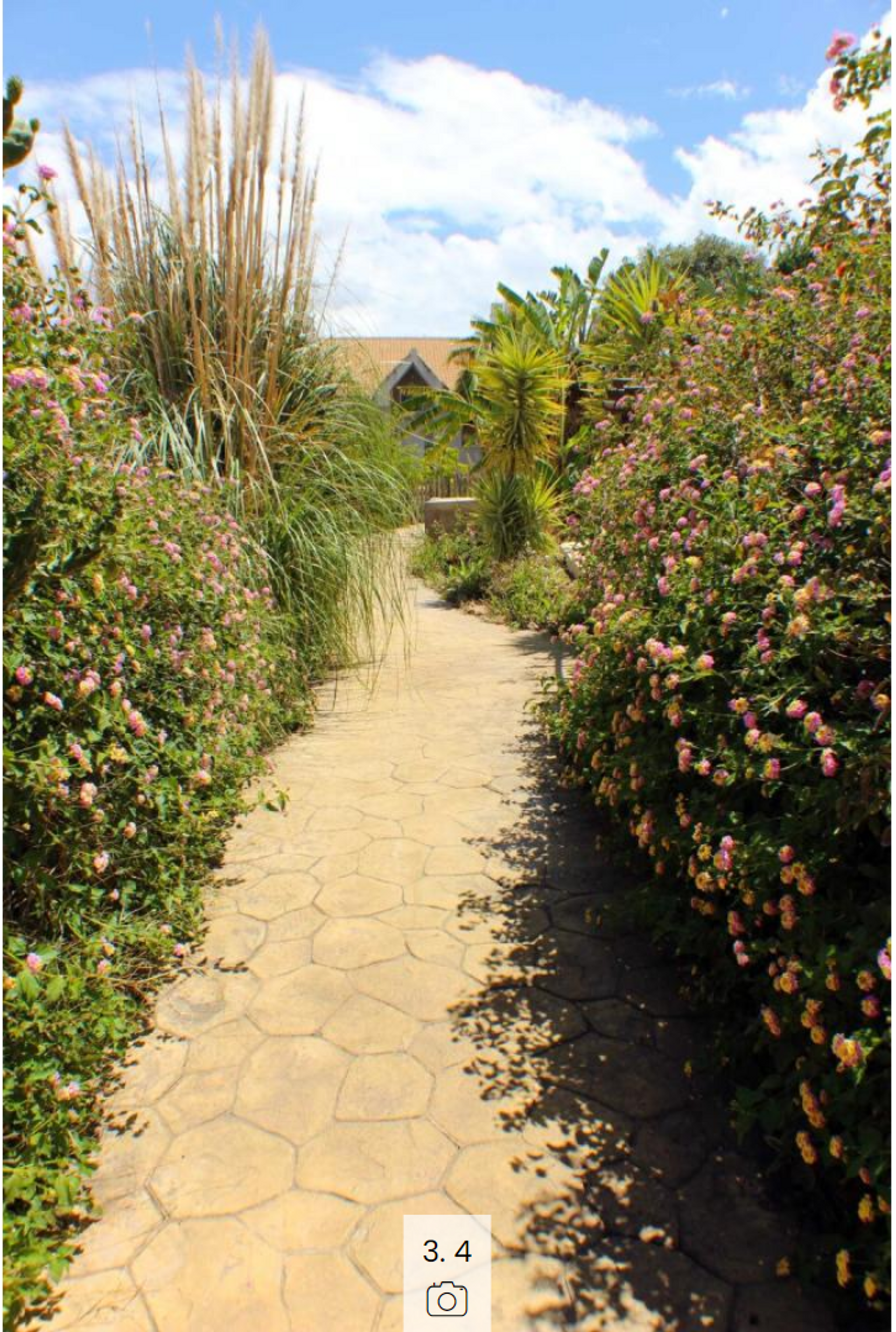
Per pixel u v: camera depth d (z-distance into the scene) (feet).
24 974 5.29
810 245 11.27
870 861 5.45
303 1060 6.74
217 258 14.78
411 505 17.94
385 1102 6.29
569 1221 5.28
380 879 9.65
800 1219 5.26
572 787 12.05
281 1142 5.92
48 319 7.27
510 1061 6.72
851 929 5.08
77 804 6.68
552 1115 6.14
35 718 6.48
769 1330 4.60
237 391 14.75
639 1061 6.70
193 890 8.74
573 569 25.44
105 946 6.53
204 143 13.57
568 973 7.85
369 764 13.39
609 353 21.03
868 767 4.86
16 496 6.21
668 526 9.43
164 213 14.48
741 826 6.14
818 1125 4.64
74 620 6.82
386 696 17.25
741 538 7.18
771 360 10.16
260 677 12.33
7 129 4.62
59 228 13.17
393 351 73.46
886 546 6.04
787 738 6.13
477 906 9.05
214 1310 4.75
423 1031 7.07
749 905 5.93
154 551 8.20
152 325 14.11
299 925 8.70
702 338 12.14
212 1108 6.23
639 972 7.86
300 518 14.99
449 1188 5.53
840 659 5.87
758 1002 6.36
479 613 28.22
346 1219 5.31
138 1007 7.22
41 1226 4.90
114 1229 5.24
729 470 8.35
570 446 25.63
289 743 14.42
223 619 10.43
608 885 9.45
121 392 13.29
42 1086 5.41
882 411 6.95
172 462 13.06
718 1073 6.54
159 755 8.28
